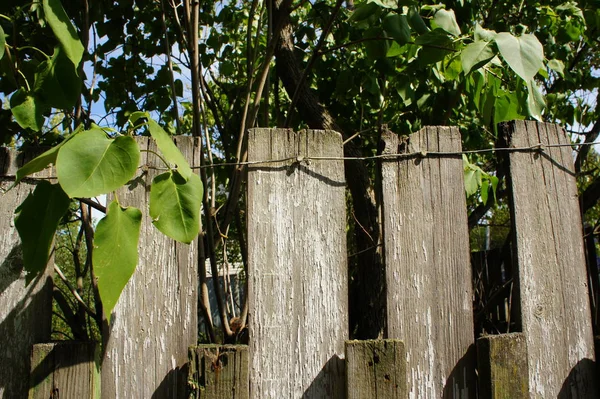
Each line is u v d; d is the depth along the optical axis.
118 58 2.65
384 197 1.52
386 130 1.57
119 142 1.16
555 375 1.52
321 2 3.04
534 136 1.63
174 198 1.29
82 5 2.13
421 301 1.49
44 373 1.40
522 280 1.54
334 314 1.46
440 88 2.75
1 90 1.98
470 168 2.25
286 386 1.42
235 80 3.38
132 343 1.44
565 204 1.61
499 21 3.03
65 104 1.43
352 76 2.77
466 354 1.49
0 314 1.45
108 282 1.19
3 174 1.50
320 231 1.49
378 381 1.39
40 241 1.26
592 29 2.96
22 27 2.04
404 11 2.12
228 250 4.27
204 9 2.95
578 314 1.56
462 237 1.53
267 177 1.49
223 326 1.92
